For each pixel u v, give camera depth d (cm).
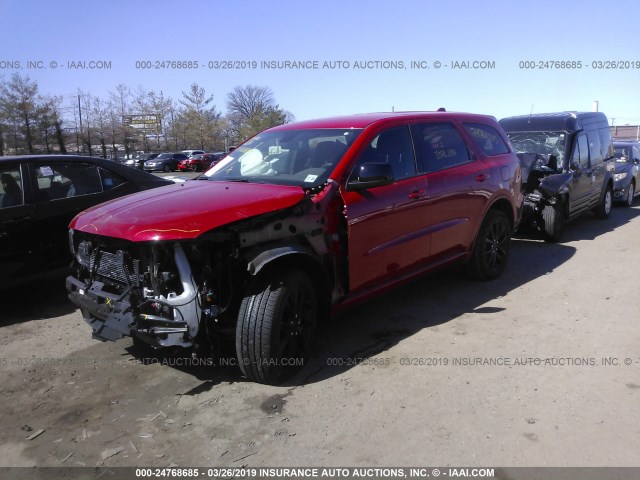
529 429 311
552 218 809
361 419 326
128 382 384
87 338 471
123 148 5247
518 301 540
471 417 325
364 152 438
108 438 314
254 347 353
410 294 567
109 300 362
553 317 493
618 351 415
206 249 337
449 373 383
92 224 379
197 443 307
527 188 807
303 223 378
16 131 3953
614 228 977
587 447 293
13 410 349
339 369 393
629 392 351
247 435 313
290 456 293
